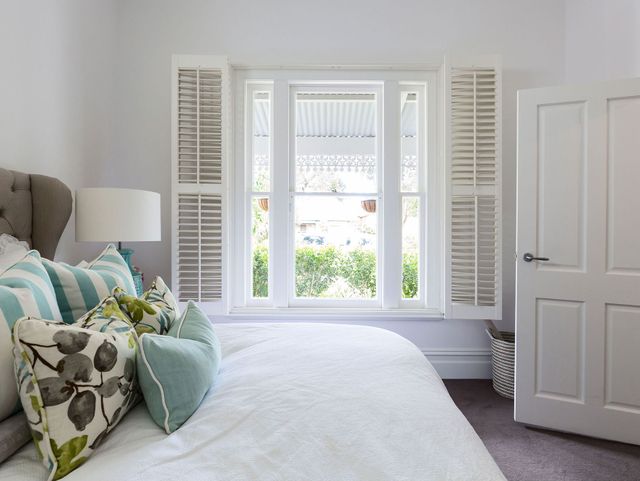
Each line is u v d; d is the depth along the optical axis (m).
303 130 2.86
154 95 2.71
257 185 2.86
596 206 1.92
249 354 1.29
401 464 0.71
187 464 0.71
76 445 0.72
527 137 2.06
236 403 0.92
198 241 2.57
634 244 1.86
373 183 2.86
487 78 2.61
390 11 2.72
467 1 2.71
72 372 0.75
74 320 1.11
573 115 1.96
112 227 1.82
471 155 2.58
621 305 1.88
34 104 1.90
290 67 2.71
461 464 0.72
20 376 0.74
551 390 2.02
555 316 2.01
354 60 2.71
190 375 0.91
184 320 1.15
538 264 2.04
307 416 0.86
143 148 2.71
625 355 1.88
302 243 2.86
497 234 2.57
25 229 1.62
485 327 2.73
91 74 2.40
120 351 0.87
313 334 1.54
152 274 2.73
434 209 2.76
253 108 2.82
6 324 0.79
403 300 2.81
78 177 2.29
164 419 0.86
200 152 2.59
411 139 2.85
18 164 1.79
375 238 2.86
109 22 2.59
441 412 0.90
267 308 2.73
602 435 1.91
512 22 2.71
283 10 2.70
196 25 2.70
